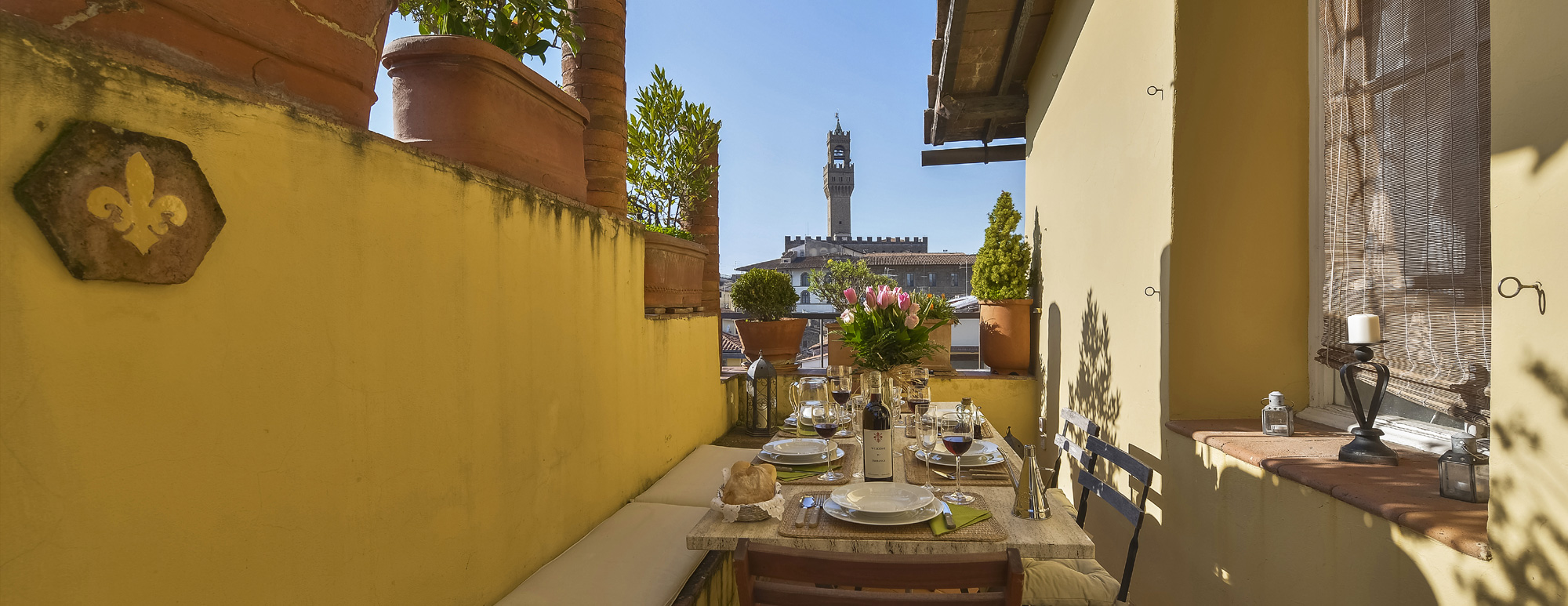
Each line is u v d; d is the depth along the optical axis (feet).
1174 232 9.63
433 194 5.17
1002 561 4.49
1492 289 4.62
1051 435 16.80
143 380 3.12
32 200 2.64
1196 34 9.51
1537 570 4.26
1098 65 12.89
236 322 3.56
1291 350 9.53
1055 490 10.32
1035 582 7.80
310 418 4.03
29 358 2.70
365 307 4.47
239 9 3.74
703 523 6.40
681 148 15.23
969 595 4.54
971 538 5.75
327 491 4.16
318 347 4.09
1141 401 10.83
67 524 2.83
